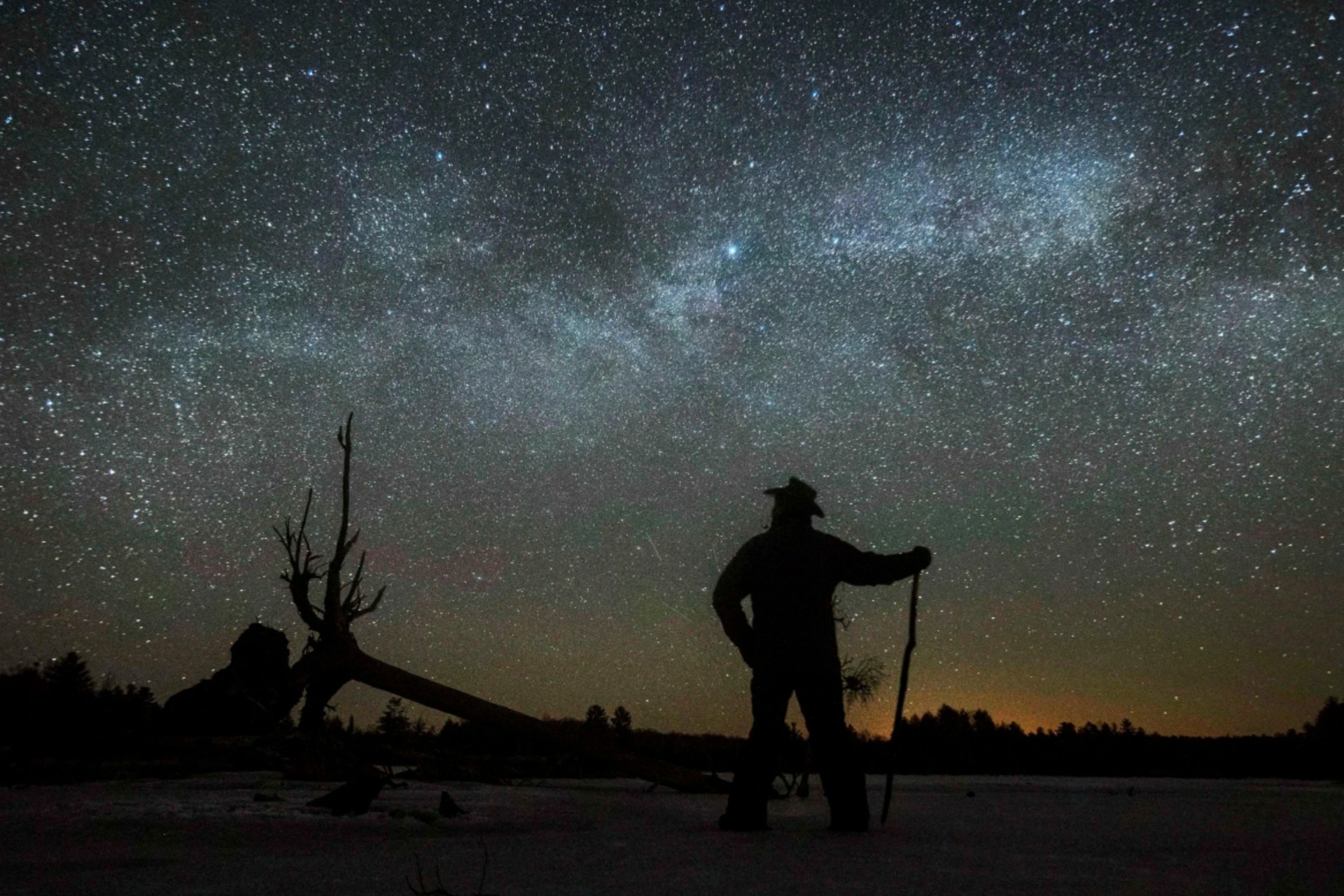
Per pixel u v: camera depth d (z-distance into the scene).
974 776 12.45
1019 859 3.02
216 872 2.60
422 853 3.07
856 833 3.96
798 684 4.20
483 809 5.02
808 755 7.18
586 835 3.73
